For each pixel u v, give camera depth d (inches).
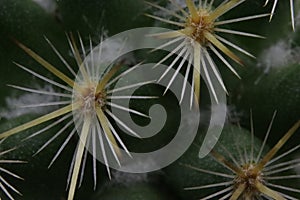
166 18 5.0
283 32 5.2
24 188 4.9
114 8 5.1
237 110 5.1
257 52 5.2
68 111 4.6
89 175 4.8
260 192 4.6
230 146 4.8
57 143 4.8
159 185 4.9
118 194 4.8
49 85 5.1
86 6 5.1
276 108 5.0
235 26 5.1
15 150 4.8
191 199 4.8
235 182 4.6
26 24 5.1
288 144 5.0
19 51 5.1
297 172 4.9
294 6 5.3
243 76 5.1
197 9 4.8
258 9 5.1
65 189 4.9
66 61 5.1
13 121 4.9
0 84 5.1
